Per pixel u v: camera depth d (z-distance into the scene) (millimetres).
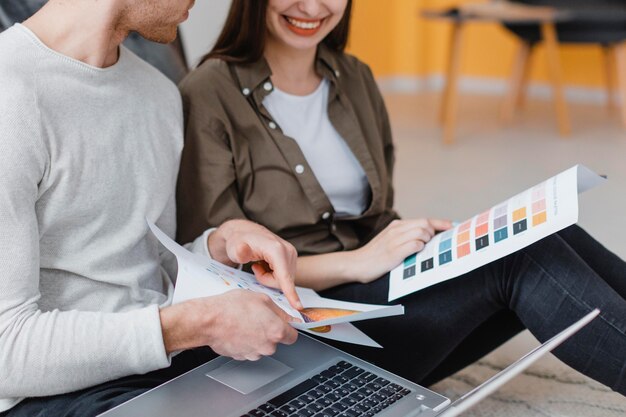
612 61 4809
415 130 4320
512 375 951
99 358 1008
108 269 1142
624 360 1161
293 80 1491
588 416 1536
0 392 1005
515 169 3504
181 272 1116
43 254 1092
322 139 1505
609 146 3891
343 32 1563
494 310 1258
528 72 4805
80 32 1089
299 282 1350
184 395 1009
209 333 1038
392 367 1293
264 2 1409
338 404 993
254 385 1031
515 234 1142
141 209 1176
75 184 1091
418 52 5547
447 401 1004
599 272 1340
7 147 1003
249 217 1456
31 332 994
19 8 1473
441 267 1205
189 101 1417
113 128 1140
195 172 1399
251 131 1435
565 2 4551
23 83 1032
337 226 1512
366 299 1297
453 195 3148
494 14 4020
